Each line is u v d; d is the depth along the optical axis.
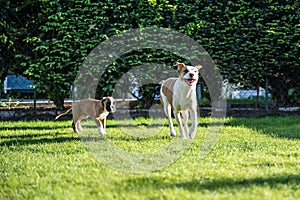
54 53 8.40
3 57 8.52
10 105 9.30
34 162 4.01
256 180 3.12
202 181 3.11
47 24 8.21
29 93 9.86
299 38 8.68
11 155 4.39
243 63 8.77
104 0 8.39
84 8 8.24
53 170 3.66
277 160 3.92
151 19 8.43
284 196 2.70
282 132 6.06
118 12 8.38
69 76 8.40
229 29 8.59
